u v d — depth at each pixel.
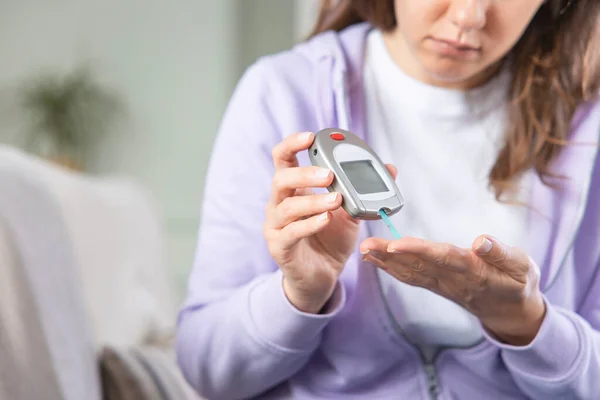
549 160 1.04
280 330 0.94
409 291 1.01
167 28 5.59
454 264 0.82
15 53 5.49
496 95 1.06
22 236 1.40
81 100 5.47
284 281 0.95
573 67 1.05
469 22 0.88
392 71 1.07
